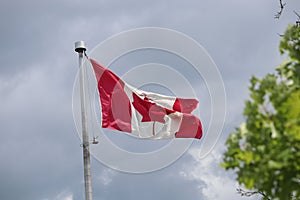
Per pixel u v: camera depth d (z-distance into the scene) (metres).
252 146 5.60
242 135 5.70
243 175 5.50
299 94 5.55
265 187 5.53
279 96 5.59
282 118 5.49
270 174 5.41
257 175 5.37
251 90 5.84
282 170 5.39
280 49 6.89
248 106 5.70
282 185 5.40
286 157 5.19
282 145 5.41
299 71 6.09
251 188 5.59
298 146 5.41
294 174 5.36
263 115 5.63
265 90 5.76
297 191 5.36
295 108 5.39
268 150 5.43
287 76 6.16
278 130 5.50
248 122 5.66
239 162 5.80
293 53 6.52
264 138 5.53
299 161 5.33
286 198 5.40
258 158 5.42
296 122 5.31
